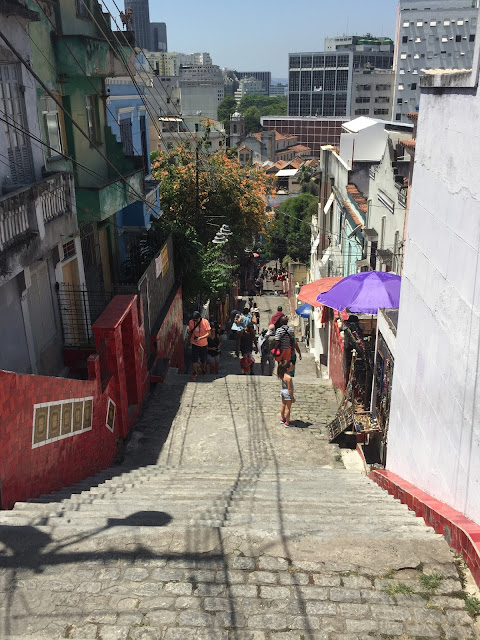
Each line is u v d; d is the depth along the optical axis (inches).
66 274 471.8
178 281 725.9
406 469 272.2
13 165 370.6
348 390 425.7
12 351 366.3
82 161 524.4
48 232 369.4
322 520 198.4
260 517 197.8
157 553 160.4
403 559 158.7
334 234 944.9
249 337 626.2
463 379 186.7
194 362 565.3
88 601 141.4
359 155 847.1
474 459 174.1
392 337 329.7
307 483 302.0
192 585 147.5
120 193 538.3
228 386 511.5
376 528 180.7
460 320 191.2
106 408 368.8
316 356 824.9
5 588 146.2
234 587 146.9
